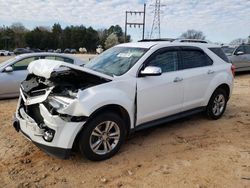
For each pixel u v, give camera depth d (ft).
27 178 12.08
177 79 16.53
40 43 326.24
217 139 16.48
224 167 12.98
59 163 13.37
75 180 11.95
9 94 26.78
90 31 355.15
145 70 14.51
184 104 17.42
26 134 13.46
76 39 346.54
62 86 12.80
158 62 15.92
